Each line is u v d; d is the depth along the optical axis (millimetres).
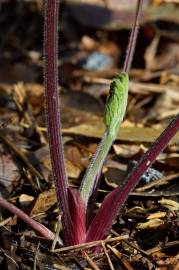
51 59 461
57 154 475
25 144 625
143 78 798
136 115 700
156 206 534
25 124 657
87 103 701
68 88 784
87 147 619
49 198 533
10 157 593
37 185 561
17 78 815
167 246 499
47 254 491
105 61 852
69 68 827
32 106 722
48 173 577
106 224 490
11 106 705
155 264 484
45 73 465
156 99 731
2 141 613
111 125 476
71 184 575
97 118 676
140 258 492
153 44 852
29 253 493
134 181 476
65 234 493
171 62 838
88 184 485
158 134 627
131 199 547
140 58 843
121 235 510
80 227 489
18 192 563
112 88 471
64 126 661
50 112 469
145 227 515
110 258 495
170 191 544
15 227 524
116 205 484
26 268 481
